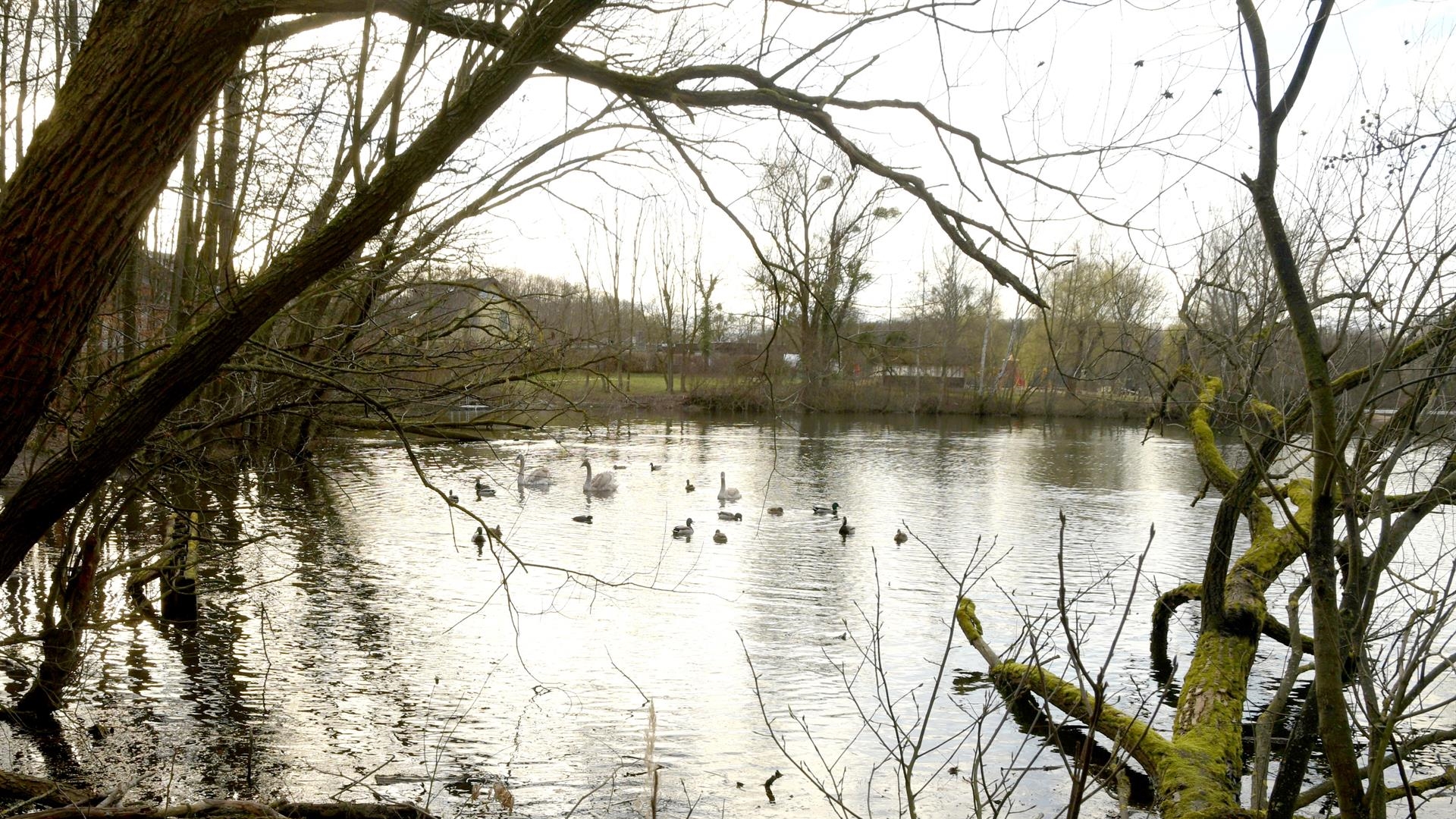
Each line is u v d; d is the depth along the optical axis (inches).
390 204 176.6
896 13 179.5
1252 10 156.6
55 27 362.0
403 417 328.2
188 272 428.8
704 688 464.8
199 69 164.9
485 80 175.9
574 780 361.7
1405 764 379.2
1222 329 303.9
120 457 180.2
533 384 319.3
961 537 861.8
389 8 175.2
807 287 220.1
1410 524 215.3
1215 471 444.1
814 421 2090.3
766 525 926.4
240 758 360.5
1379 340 225.9
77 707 387.2
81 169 159.6
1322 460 159.0
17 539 179.0
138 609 361.7
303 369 297.0
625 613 589.3
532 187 261.4
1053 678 412.8
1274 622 461.4
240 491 384.2
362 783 347.3
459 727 404.5
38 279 159.0
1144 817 351.3
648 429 1852.9
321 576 642.2
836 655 518.6
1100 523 932.6
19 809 259.1
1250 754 404.5
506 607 591.2
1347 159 205.6
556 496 1101.1
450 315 347.3
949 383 2358.5
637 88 189.8
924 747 405.1
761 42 189.8
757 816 337.4
